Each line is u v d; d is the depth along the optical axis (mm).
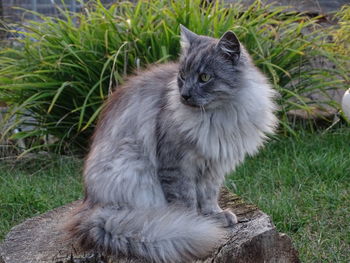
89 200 1818
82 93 2576
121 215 1711
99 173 1804
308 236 2135
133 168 1796
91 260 1691
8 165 2672
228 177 2426
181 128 1763
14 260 1718
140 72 1958
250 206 1921
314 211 2240
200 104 1758
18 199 2357
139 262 1677
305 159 2510
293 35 2730
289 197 2301
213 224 1729
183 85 1772
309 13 3201
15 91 2691
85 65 2533
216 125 1785
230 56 1778
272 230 1785
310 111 2652
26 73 2600
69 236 1770
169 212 1713
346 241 2111
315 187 2357
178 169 1783
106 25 2582
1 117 2920
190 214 1721
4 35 3309
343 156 2543
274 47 2678
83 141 2721
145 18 2609
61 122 2672
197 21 2535
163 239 1672
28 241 1806
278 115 2746
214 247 1717
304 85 2762
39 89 2627
